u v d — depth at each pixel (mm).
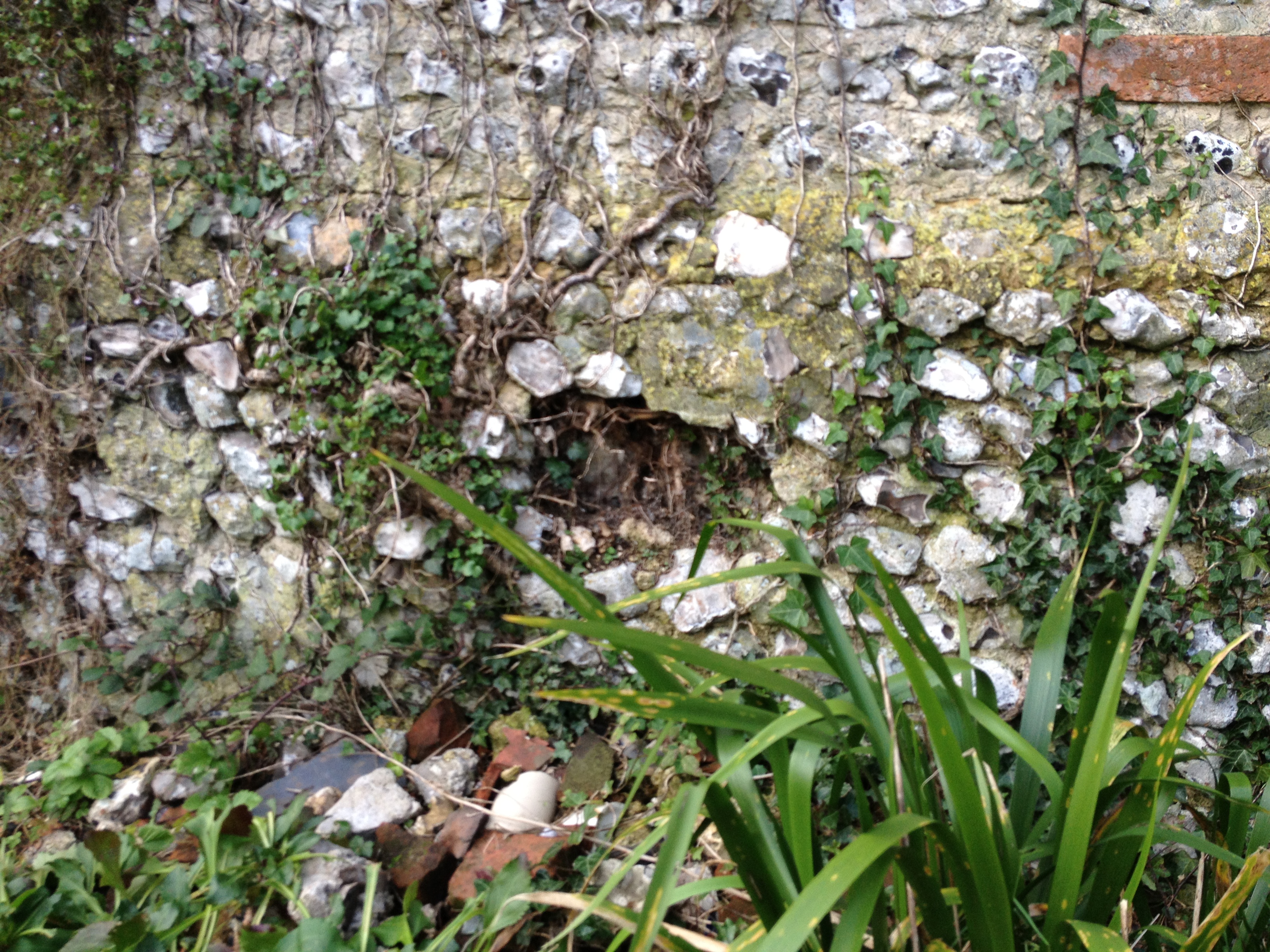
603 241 2428
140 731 2410
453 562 2516
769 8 2373
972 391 2357
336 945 1648
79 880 1883
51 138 2477
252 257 2465
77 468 2604
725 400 2418
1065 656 2369
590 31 2408
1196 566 2371
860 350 2369
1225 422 2344
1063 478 2375
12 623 2615
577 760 2354
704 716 1290
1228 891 1364
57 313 2520
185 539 2613
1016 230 2350
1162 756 1426
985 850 1284
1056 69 2311
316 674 2551
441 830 2154
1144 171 2328
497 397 2477
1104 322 2311
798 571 1457
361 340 2428
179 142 2486
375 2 2418
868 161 2385
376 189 2457
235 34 2443
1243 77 2307
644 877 2002
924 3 2350
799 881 1417
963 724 1522
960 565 2414
